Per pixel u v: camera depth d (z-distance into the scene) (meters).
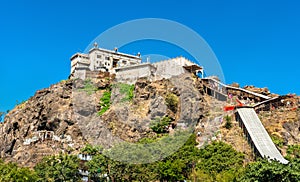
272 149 106.88
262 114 136.12
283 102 139.88
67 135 118.56
